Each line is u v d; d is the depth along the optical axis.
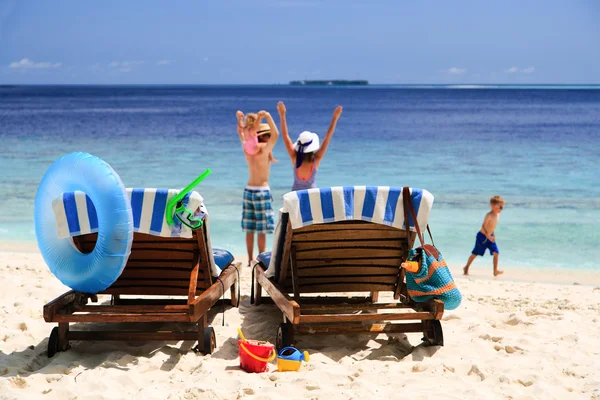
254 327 5.42
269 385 4.03
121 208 4.31
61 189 4.46
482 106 78.69
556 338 5.15
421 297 4.82
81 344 4.92
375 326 4.82
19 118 46.19
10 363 4.40
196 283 4.73
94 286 4.52
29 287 6.59
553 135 32.03
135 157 20.78
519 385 4.14
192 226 4.61
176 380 4.11
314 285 5.27
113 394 3.82
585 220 11.55
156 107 72.56
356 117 53.22
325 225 4.86
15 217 11.71
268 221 8.16
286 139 7.27
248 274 7.63
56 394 3.79
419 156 21.97
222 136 29.81
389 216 4.72
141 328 5.39
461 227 11.03
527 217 11.83
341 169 18.69
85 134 31.11
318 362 4.52
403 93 173.00
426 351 4.80
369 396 3.85
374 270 5.21
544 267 8.61
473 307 6.16
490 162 20.19
